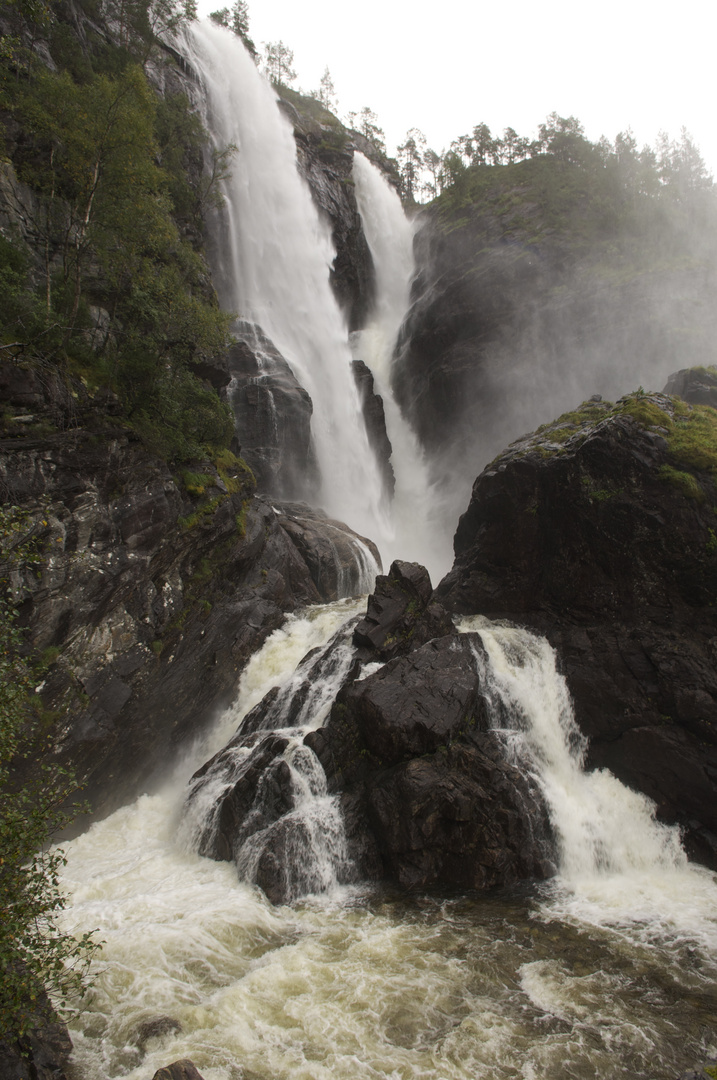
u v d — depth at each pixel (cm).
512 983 1395
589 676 2402
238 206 5697
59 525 1986
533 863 1853
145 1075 1130
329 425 5606
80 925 1562
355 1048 1205
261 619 3002
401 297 8250
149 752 2391
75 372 2228
